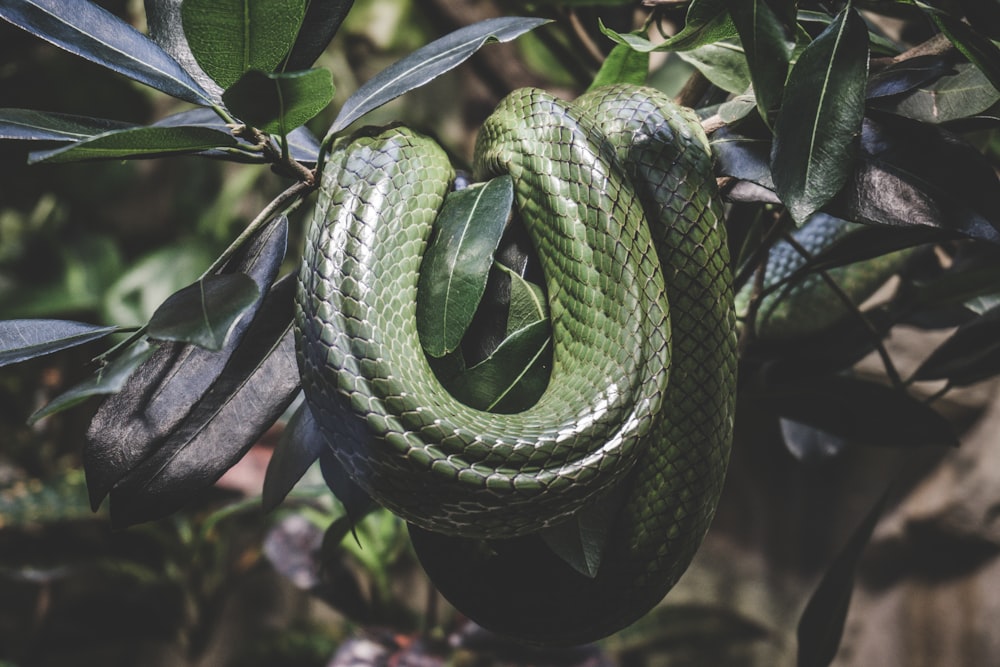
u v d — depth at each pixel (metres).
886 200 0.64
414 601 1.49
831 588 0.78
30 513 1.25
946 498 1.44
